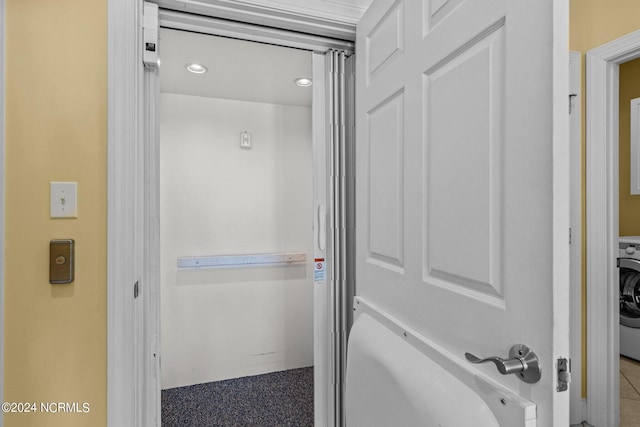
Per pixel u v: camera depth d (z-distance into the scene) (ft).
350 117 5.22
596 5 5.77
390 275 3.51
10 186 3.27
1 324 3.22
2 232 3.21
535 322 1.90
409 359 2.93
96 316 3.46
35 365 3.32
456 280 2.57
